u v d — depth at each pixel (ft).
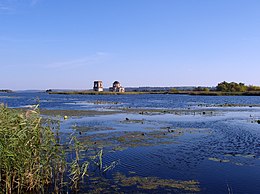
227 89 531.91
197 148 66.64
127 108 197.67
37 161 40.93
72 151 59.21
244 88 521.65
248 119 130.82
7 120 40.96
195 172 48.32
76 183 40.14
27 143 38.91
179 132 90.22
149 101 319.68
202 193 39.19
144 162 53.93
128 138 77.97
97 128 96.48
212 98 413.80
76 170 41.19
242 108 205.67
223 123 115.14
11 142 37.50
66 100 322.14
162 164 52.70
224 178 45.32
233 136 83.82
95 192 39.40
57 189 39.29
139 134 84.99
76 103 256.73
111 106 219.82
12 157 36.68
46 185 41.42
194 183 43.04
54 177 42.98
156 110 181.78
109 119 125.70
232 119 130.82
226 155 59.98
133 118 132.16
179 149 65.26
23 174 38.50
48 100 317.42
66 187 41.04
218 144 71.67
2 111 43.80
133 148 65.36
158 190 40.16
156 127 101.71
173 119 129.59
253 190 40.37
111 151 61.87
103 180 43.88
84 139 75.00
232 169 50.14
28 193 38.75
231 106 229.45
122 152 61.36
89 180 43.88
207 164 53.11
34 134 40.40
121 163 52.85
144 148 65.67
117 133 86.28
